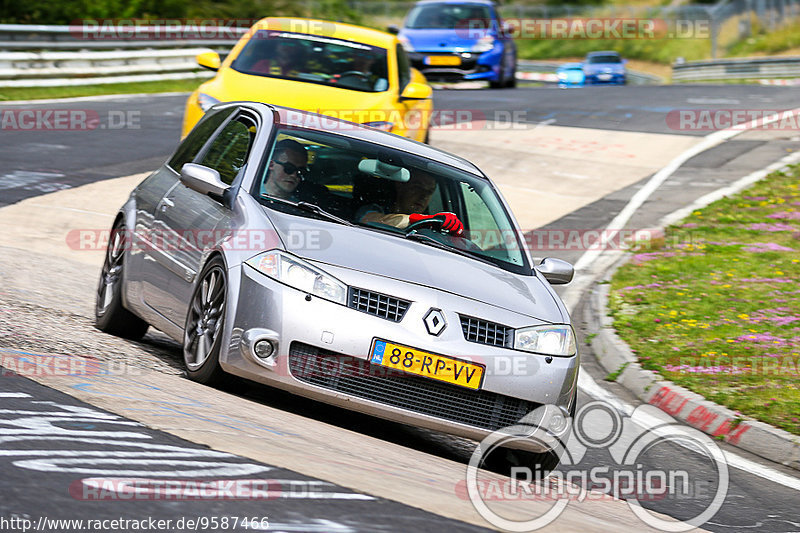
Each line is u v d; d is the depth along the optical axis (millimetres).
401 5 166250
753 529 17266
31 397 14562
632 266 39719
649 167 58938
